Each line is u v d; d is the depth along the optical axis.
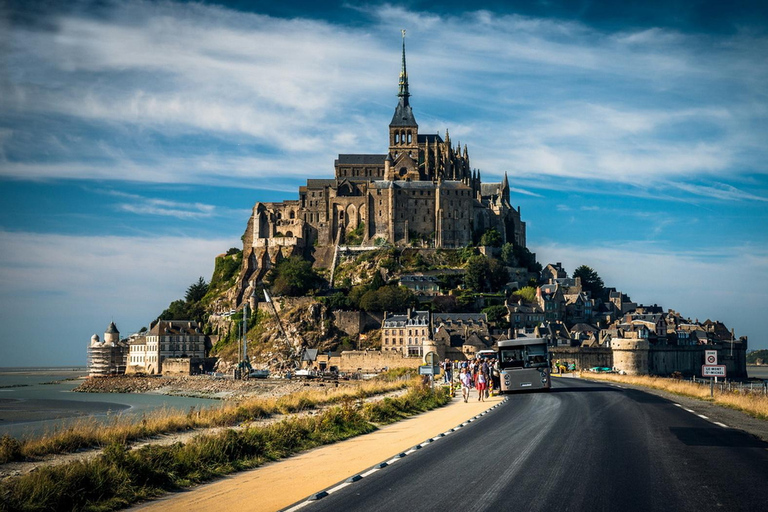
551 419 52.62
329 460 40.38
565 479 29.89
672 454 35.75
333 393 95.00
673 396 79.94
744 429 46.41
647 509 24.81
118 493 32.44
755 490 27.66
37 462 43.53
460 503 26.48
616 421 50.31
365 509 26.22
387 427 58.69
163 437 53.84
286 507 27.17
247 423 51.16
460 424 53.16
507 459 35.25
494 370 95.00
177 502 31.19
